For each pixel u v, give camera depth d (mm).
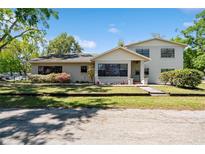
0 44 23188
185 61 35156
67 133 5238
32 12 18953
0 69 30156
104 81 23172
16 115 7293
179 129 5613
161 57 26266
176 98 11406
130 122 6348
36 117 6980
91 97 11844
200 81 16938
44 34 23922
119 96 12359
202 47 33188
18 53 31953
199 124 6133
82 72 25719
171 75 19062
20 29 22797
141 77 22812
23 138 4867
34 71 26078
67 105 9227
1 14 19859
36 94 12625
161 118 6871
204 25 32594
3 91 14289
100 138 4883
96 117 7004
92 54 29094
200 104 9305
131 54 22578
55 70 25984
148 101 10125
